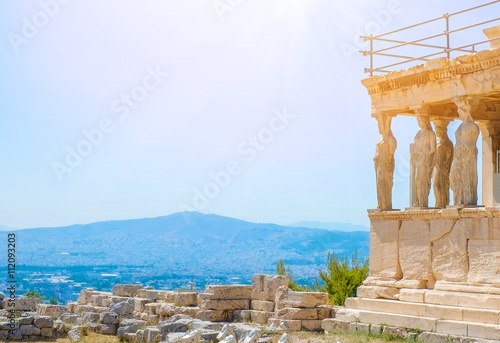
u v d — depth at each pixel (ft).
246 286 84.74
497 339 57.62
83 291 103.91
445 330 61.93
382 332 66.44
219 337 63.87
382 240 72.64
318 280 106.22
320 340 65.21
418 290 67.21
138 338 72.43
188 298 86.79
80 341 75.05
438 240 66.59
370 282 72.79
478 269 62.39
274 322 75.10
